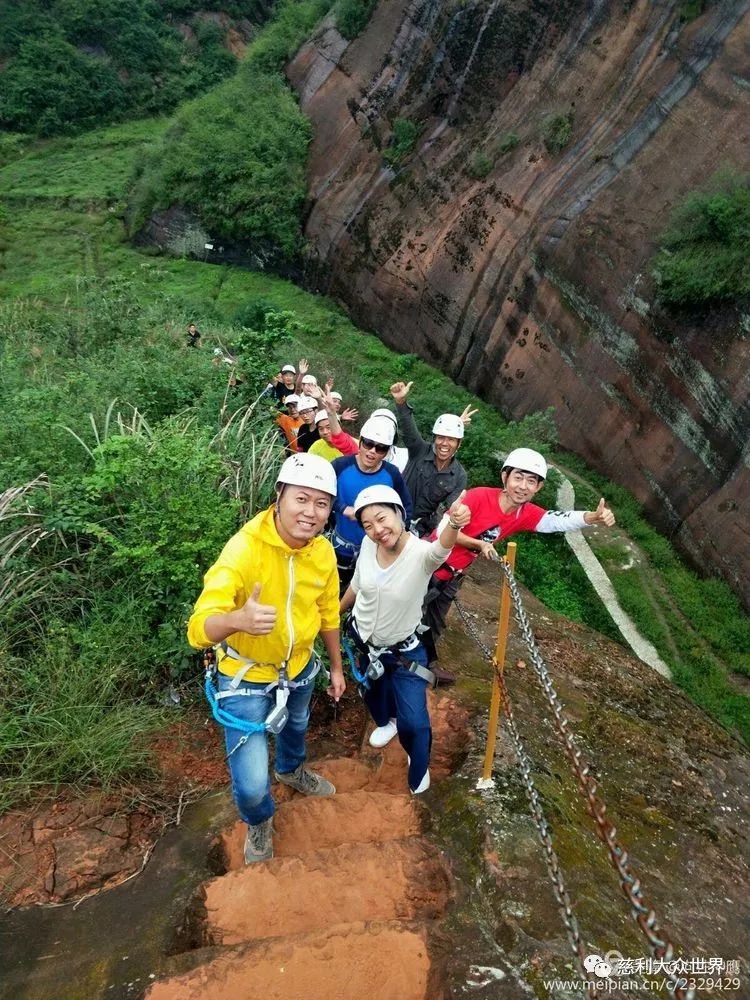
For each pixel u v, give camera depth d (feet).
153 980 8.13
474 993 7.67
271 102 84.38
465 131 67.10
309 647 9.55
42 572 15.05
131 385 24.62
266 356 33.65
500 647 10.70
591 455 51.57
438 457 15.89
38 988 8.46
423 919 8.91
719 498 43.37
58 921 9.48
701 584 43.27
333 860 9.56
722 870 12.95
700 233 44.21
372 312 71.00
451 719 14.47
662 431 47.11
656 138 50.83
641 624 40.06
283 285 79.92
